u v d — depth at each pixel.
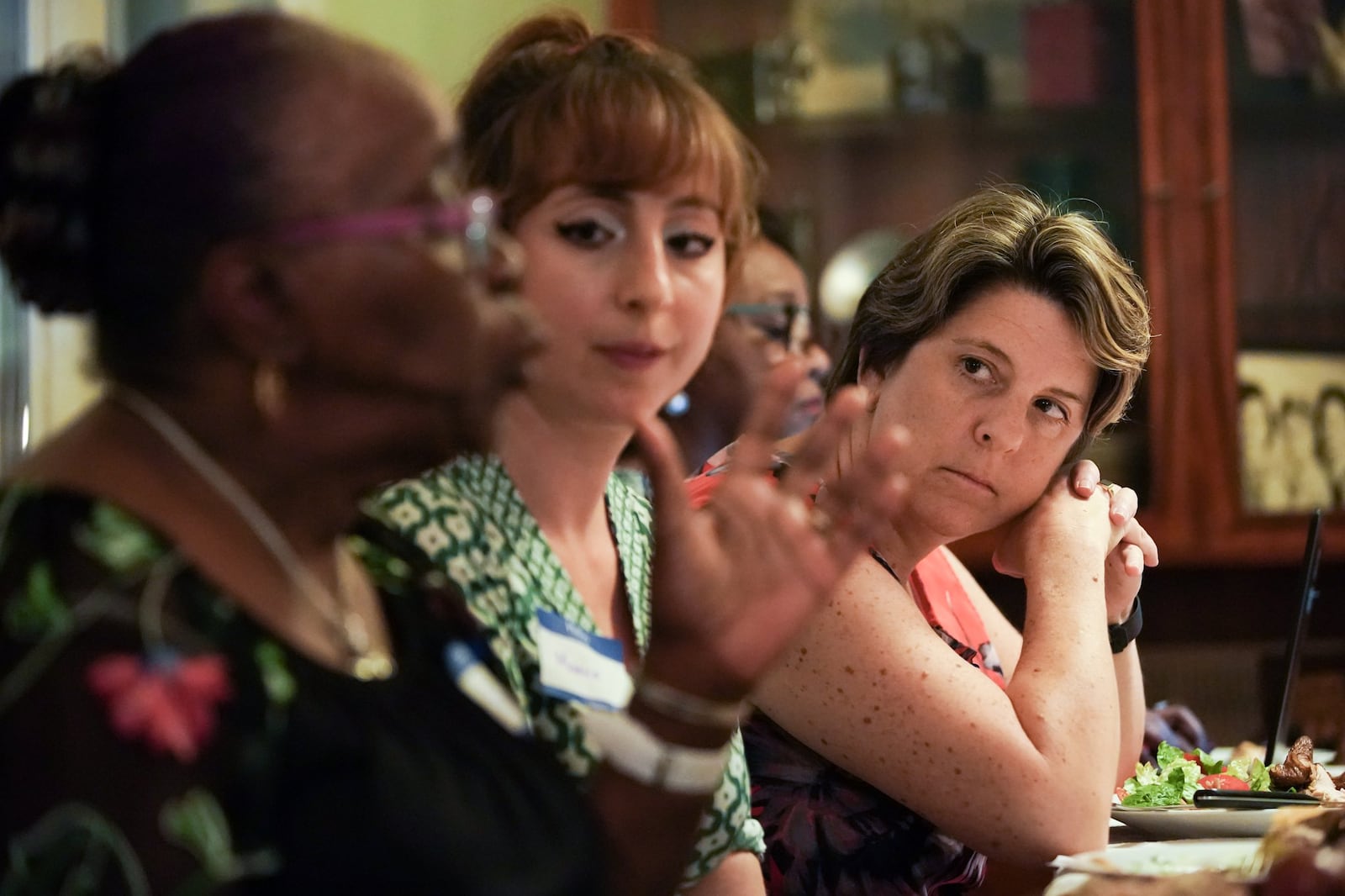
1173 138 7.20
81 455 1.64
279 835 1.57
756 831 2.80
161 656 1.50
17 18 4.89
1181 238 7.20
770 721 3.45
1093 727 3.33
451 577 2.34
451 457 1.83
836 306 7.19
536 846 1.73
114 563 1.53
